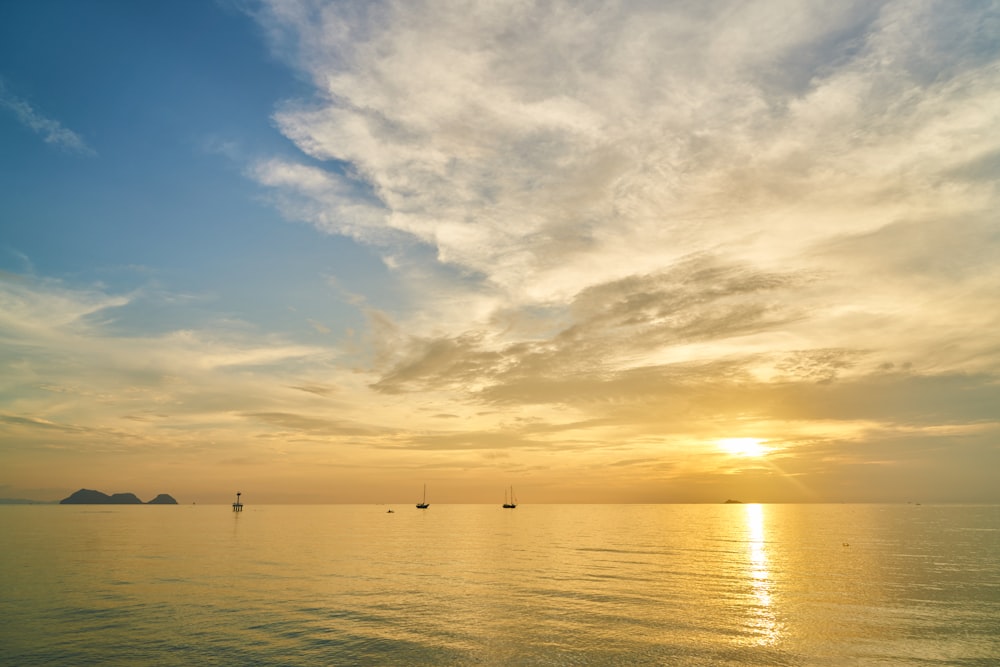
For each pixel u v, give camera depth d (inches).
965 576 2311.8
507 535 4744.1
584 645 1296.8
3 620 1467.8
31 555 2869.1
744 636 1371.8
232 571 2341.3
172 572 2290.8
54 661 1165.1
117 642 1285.7
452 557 2972.4
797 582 2155.5
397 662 1178.0
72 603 1665.8
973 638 1354.6
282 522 6796.3
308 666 1147.3
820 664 1178.6
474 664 1170.0
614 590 1963.6
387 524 6555.1
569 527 6190.9
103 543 3582.7
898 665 1178.0
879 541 4158.5
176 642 1289.4
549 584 2082.9
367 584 2047.2
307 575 2253.9
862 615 1585.9
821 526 6496.1
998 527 6107.3
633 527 6254.9
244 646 1266.0
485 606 1678.2
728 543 4003.4
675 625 1467.8
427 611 1606.8
